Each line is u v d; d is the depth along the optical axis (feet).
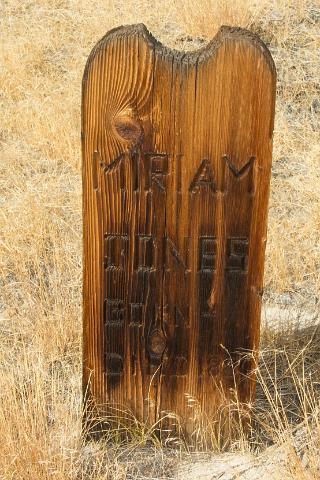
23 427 8.82
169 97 8.25
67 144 17.46
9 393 9.32
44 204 15.19
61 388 10.57
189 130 8.37
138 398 9.48
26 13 24.71
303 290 13.21
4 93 20.20
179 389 9.41
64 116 18.30
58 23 24.06
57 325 11.59
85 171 8.62
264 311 12.41
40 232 14.28
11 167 16.88
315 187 15.52
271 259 13.43
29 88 20.40
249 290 8.98
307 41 21.70
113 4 24.00
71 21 24.17
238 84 8.17
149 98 8.27
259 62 8.08
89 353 9.32
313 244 14.14
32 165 17.17
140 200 8.67
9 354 11.32
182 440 9.64
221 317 9.09
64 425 9.39
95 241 8.87
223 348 9.20
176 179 8.57
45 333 11.44
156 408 9.52
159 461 9.36
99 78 8.24
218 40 8.09
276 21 22.48
